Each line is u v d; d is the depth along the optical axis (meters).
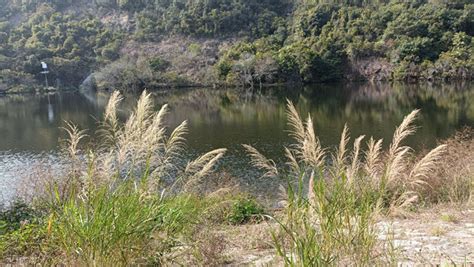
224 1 89.88
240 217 6.53
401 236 4.53
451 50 61.47
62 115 39.38
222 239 4.29
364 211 3.31
